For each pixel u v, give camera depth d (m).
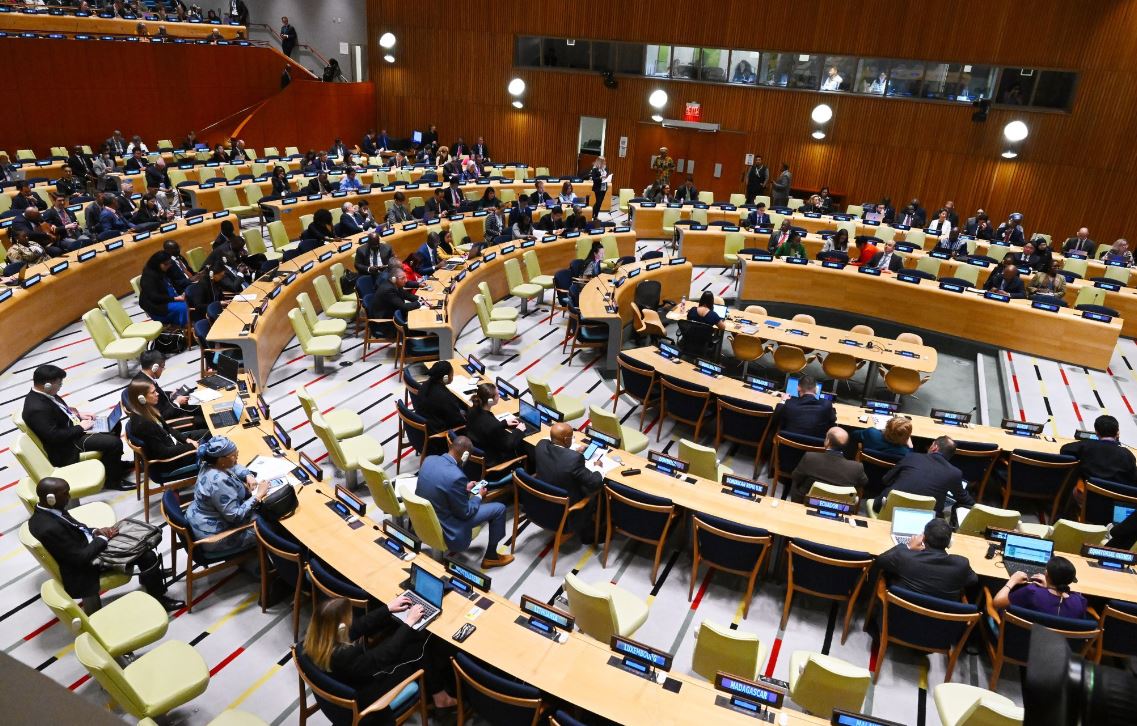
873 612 6.09
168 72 21.12
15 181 15.05
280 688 5.19
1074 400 10.77
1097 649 5.48
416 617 4.61
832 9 19.06
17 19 19.28
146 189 17.14
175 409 7.47
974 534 6.42
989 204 18.92
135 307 11.88
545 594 6.24
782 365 10.41
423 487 6.08
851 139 19.97
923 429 8.11
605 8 21.38
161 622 5.03
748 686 4.18
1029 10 17.27
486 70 23.36
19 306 9.85
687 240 16.20
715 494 6.41
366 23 24.52
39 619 5.73
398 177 19.97
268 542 5.31
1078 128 17.56
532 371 10.76
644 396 9.18
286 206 15.38
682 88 21.31
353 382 9.98
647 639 5.82
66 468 6.66
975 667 5.73
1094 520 7.29
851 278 13.48
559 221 15.47
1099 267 14.49
